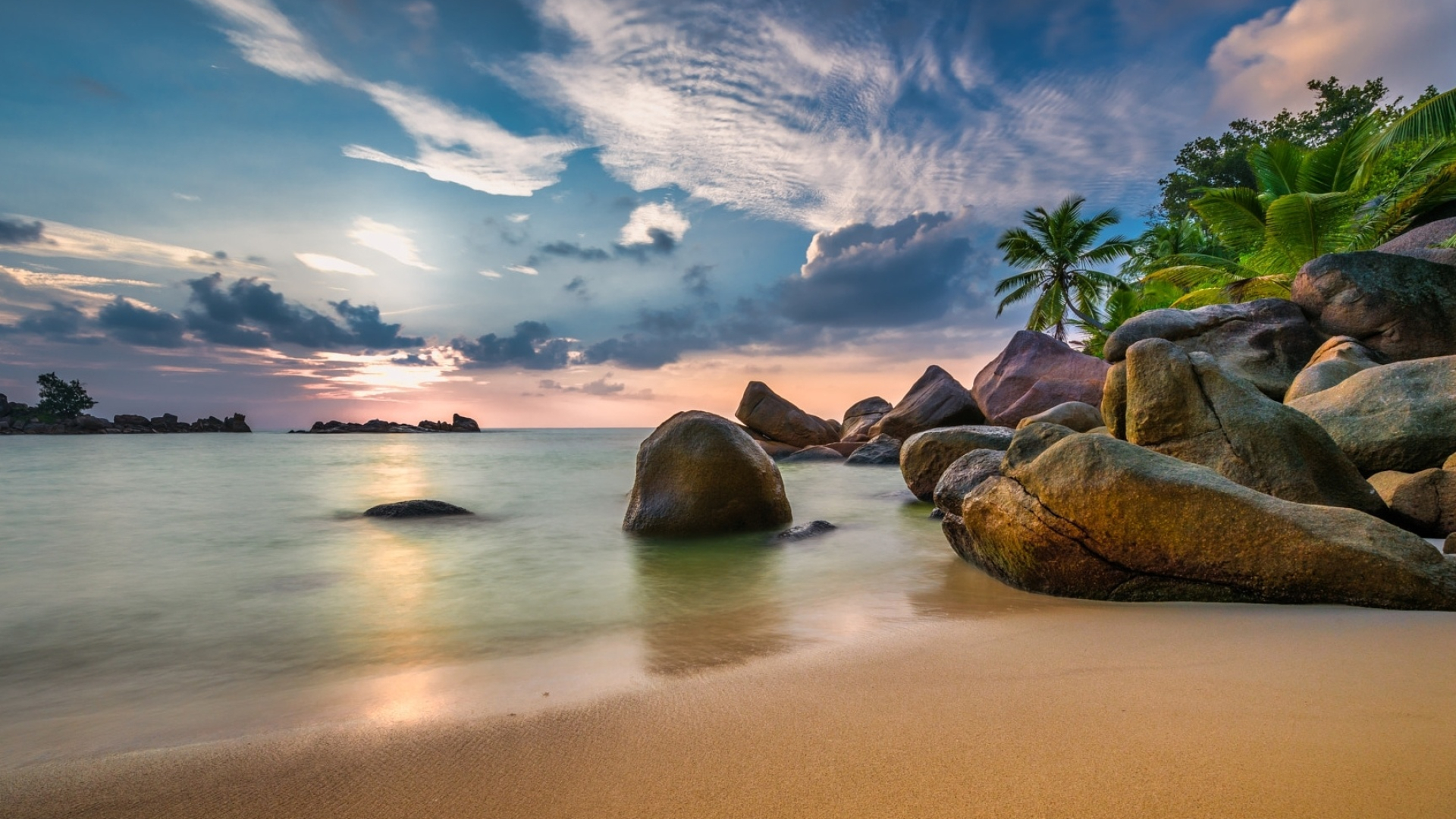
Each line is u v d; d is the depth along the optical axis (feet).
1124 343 46.93
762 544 25.32
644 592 18.33
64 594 18.44
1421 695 8.13
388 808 6.44
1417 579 12.56
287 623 15.48
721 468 27.71
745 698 9.08
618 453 98.02
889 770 6.67
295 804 6.59
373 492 44.80
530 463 73.46
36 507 37.09
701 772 6.86
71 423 225.56
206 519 33.01
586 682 10.44
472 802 6.47
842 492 43.27
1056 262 107.86
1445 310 39.93
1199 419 22.40
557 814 6.16
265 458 81.92
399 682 11.19
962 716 8.02
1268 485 20.56
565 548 25.11
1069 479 15.60
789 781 6.56
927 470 36.55
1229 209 76.59
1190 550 14.10
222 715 9.84
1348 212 64.75
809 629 13.67
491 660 12.51
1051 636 11.62
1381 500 20.24
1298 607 13.02
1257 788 5.97
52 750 8.57
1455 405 22.68
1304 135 125.49
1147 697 8.37
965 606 15.10
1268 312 45.29
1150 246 117.08
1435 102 53.01
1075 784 6.21
